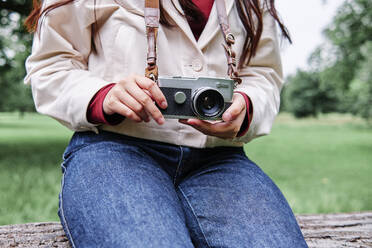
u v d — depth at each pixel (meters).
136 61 1.04
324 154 11.57
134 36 1.05
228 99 0.99
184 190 1.09
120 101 0.89
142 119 0.91
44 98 1.06
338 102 46.59
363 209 4.59
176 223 0.85
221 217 0.99
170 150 1.07
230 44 1.10
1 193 4.46
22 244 1.22
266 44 1.30
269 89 1.24
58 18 1.08
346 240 1.43
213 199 1.03
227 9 1.16
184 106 0.95
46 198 4.27
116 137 1.04
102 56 1.11
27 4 8.16
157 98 0.89
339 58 16.25
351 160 10.11
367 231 1.54
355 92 29.83
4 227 1.38
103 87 0.97
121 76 1.05
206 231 0.98
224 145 1.18
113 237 0.78
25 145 11.30
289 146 14.16
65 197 0.93
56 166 6.91
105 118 0.94
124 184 0.89
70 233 0.87
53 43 1.09
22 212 3.65
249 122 1.06
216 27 1.12
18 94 41.09
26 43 9.20
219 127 0.96
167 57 1.08
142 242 0.76
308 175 7.40
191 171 1.14
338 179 7.02
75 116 0.98
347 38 14.76
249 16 1.19
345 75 16.72
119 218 0.81
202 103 0.93
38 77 1.06
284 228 0.96
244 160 1.18
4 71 11.46
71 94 0.99
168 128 1.06
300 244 0.94
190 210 1.04
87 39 1.11
